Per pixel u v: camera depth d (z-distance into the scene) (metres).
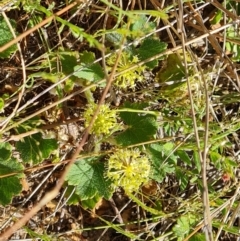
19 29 0.43
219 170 0.47
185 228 0.45
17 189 0.41
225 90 0.46
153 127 0.41
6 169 0.41
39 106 0.44
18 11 0.43
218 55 0.43
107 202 0.46
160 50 0.41
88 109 0.40
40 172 0.44
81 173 0.42
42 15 0.43
